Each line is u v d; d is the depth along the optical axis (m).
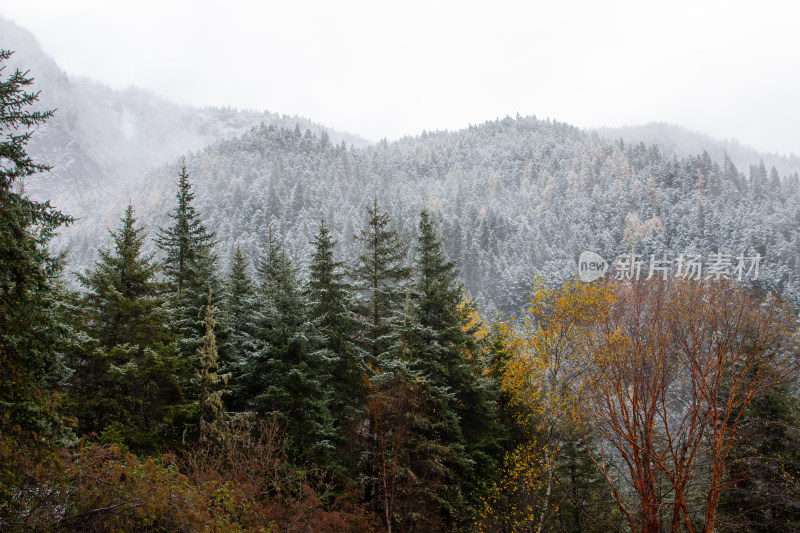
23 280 8.03
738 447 16.62
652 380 15.38
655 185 142.50
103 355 14.08
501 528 17.45
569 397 18.14
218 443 14.96
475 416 19.17
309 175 181.88
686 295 16.77
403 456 15.70
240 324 19.91
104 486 8.95
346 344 18.91
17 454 7.71
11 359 7.83
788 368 14.78
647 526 13.89
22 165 8.59
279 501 13.88
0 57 8.70
